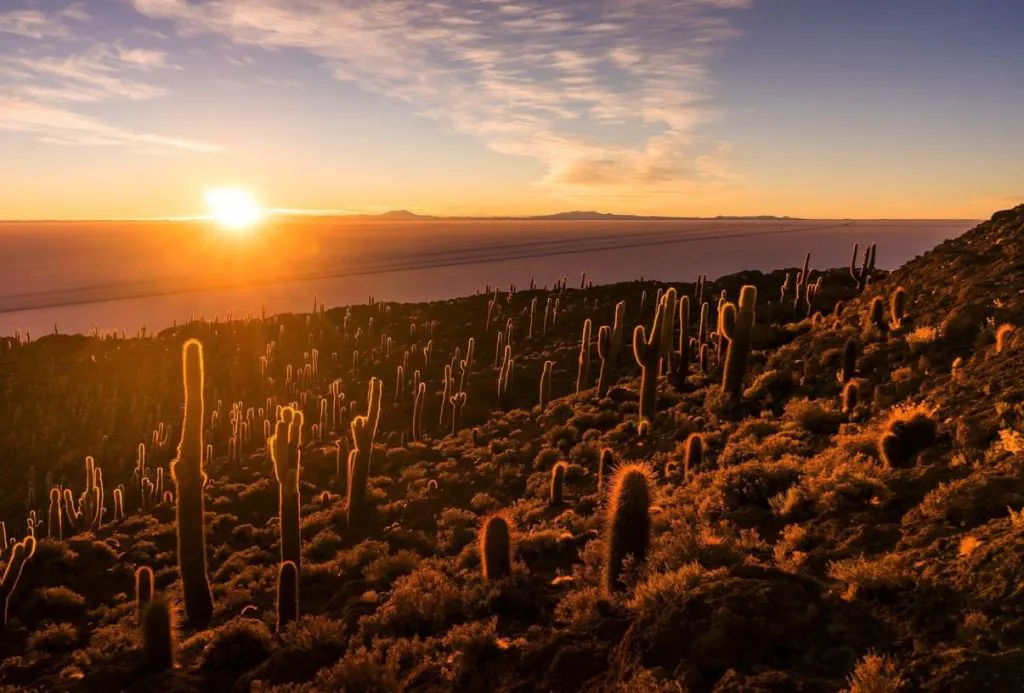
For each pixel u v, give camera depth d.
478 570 14.23
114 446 48.53
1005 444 11.08
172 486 38.56
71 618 20.03
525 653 9.15
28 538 19.22
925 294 24.92
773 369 26.05
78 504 37.91
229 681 11.80
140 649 14.38
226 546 24.31
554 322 64.12
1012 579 7.04
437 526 22.33
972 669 6.01
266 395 56.00
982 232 29.81
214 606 17.52
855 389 18.52
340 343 66.88
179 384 60.41
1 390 60.12
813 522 11.03
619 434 26.52
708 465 17.61
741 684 6.51
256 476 35.94
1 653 17.08
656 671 7.14
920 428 12.70
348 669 9.69
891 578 7.77
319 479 34.03
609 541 10.45
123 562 24.47
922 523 9.55
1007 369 14.59
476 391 48.03
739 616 7.27
